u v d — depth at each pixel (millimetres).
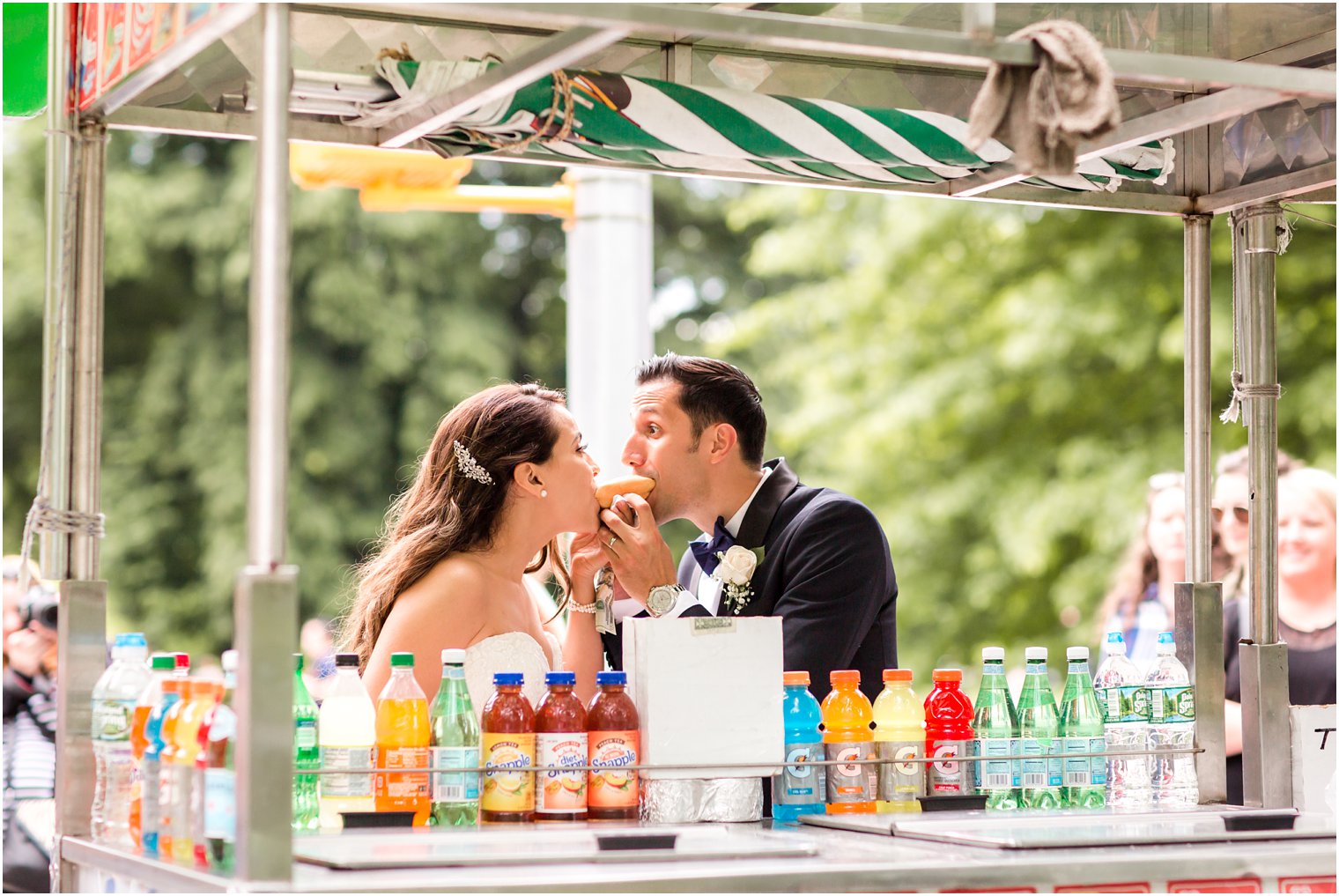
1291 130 4898
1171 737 4641
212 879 3080
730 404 5242
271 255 2973
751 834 3760
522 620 4730
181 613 21859
